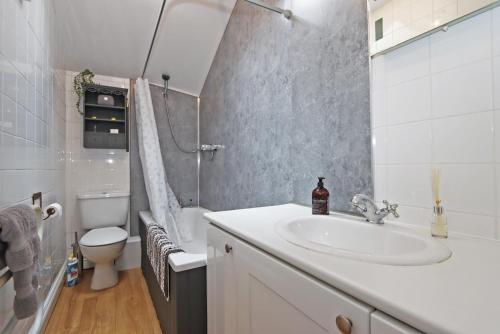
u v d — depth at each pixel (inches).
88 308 69.3
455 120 30.1
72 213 95.1
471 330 12.5
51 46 68.5
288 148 59.9
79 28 80.9
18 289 31.5
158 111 111.6
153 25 83.8
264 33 69.2
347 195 44.4
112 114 102.0
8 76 39.8
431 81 32.4
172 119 114.4
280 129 62.6
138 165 107.0
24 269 31.9
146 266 85.3
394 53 36.8
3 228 29.5
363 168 41.5
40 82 57.8
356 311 17.4
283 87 61.4
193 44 95.0
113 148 100.0
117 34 85.0
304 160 54.7
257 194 72.8
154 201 87.2
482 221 27.9
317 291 20.7
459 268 20.6
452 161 30.4
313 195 44.6
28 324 49.8
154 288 69.2
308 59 53.3
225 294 37.1
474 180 28.5
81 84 93.6
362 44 41.5
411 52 34.6
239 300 33.2
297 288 23.0
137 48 91.4
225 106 92.6
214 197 102.1
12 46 41.4
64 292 78.3
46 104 63.4
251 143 75.7
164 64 100.2
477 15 28.1
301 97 55.4
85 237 80.7
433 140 32.2
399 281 18.2
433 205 32.1
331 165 47.8
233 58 86.5
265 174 68.9
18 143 44.0
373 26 39.4
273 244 27.2
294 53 57.6
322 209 43.6
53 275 72.6
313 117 52.1
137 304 71.6
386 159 37.9
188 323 47.1
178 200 115.0
